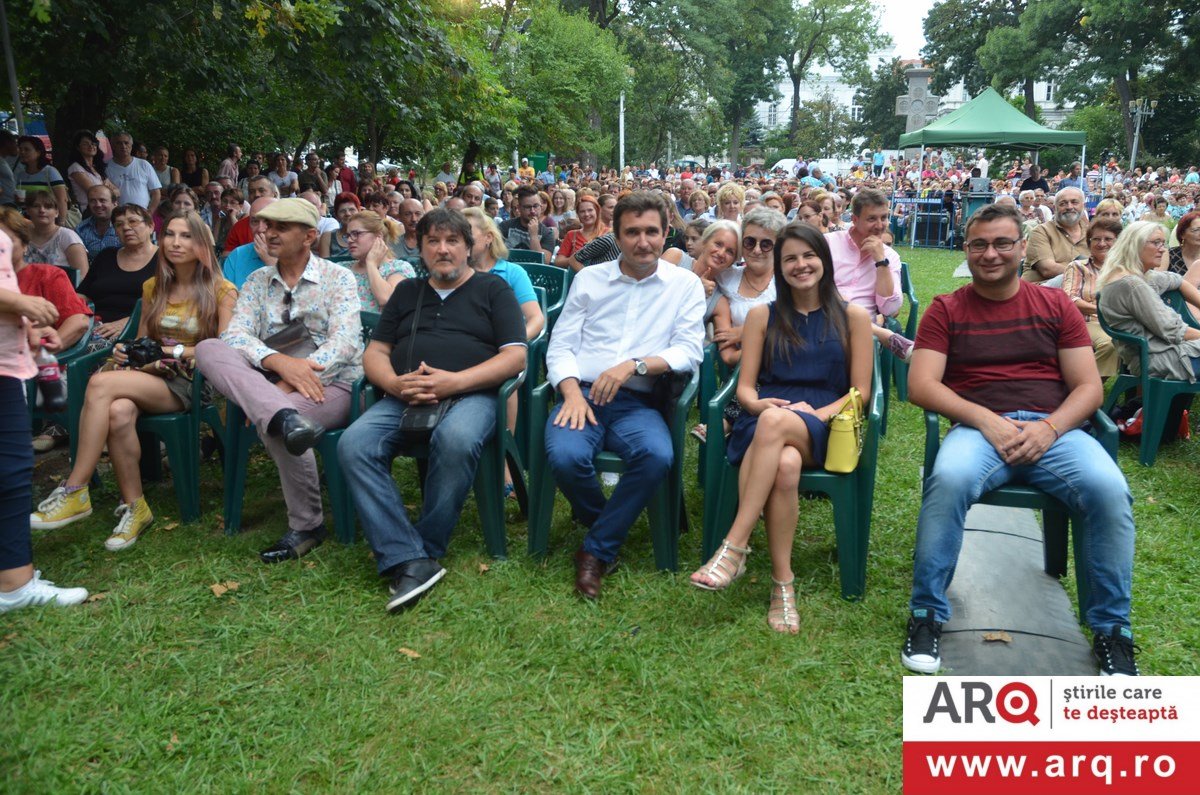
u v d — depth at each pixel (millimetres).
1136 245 4980
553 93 21906
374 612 3193
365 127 15414
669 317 3707
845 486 3154
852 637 3016
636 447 3355
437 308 3752
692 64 43312
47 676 2787
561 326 3799
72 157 9000
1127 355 4934
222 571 3467
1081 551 2979
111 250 4973
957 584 3447
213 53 9375
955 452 2986
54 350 3785
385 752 2436
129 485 3744
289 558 3590
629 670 2811
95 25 7512
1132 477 4621
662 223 3629
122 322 4676
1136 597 3299
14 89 8148
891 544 3779
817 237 3355
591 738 2490
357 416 3693
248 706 2648
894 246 19188
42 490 4359
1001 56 47125
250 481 4504
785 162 41875
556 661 2861
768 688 2729
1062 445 2947
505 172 24969
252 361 3801
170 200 6656
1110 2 39906
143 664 2865
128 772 2365
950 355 3232
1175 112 48094
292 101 14750
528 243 7676
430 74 9305
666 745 2480
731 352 4398
